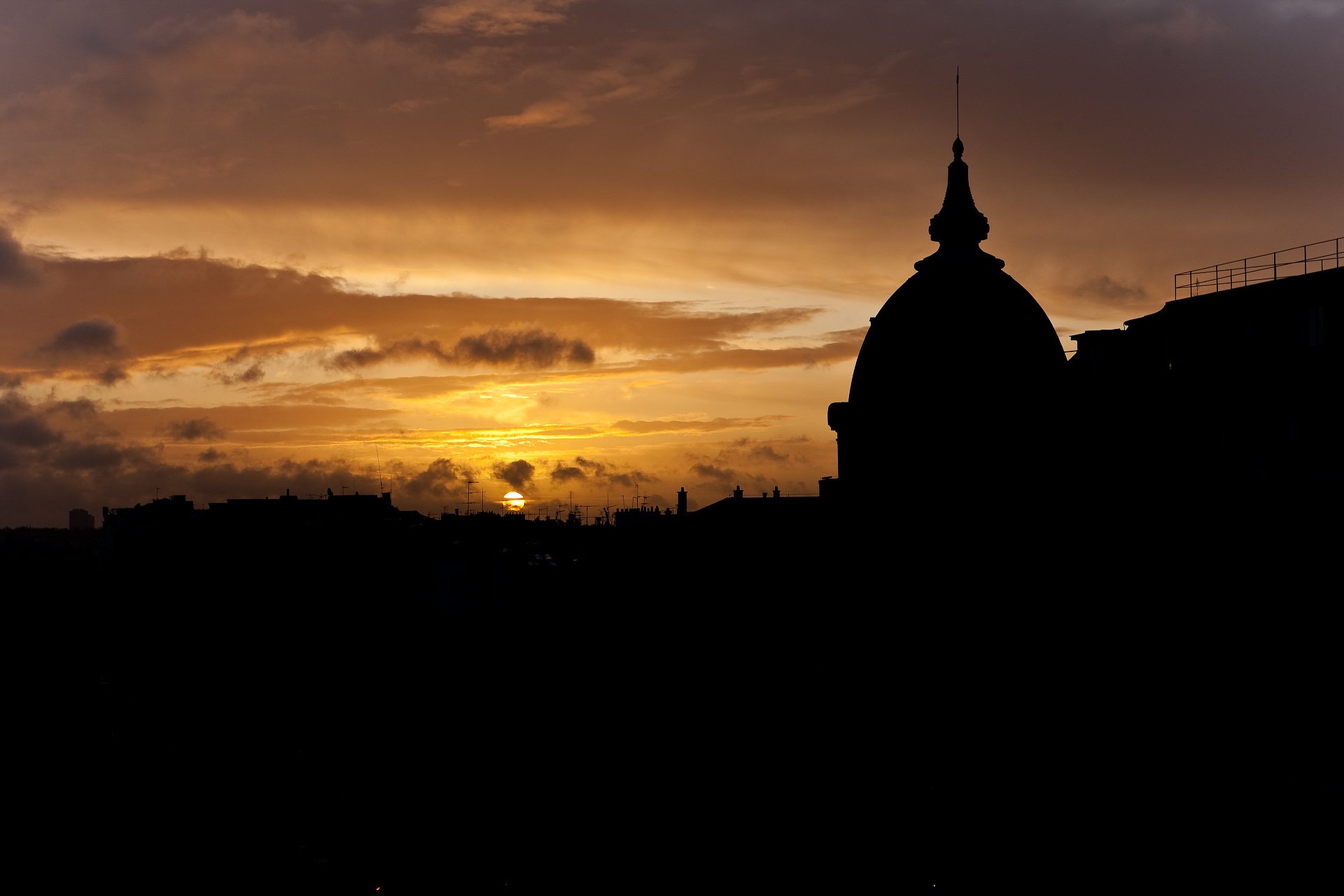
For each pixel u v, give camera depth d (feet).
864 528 176.86
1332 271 157.28
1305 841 137.18
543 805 183.42
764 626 228.63
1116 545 175.94
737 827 165.99
